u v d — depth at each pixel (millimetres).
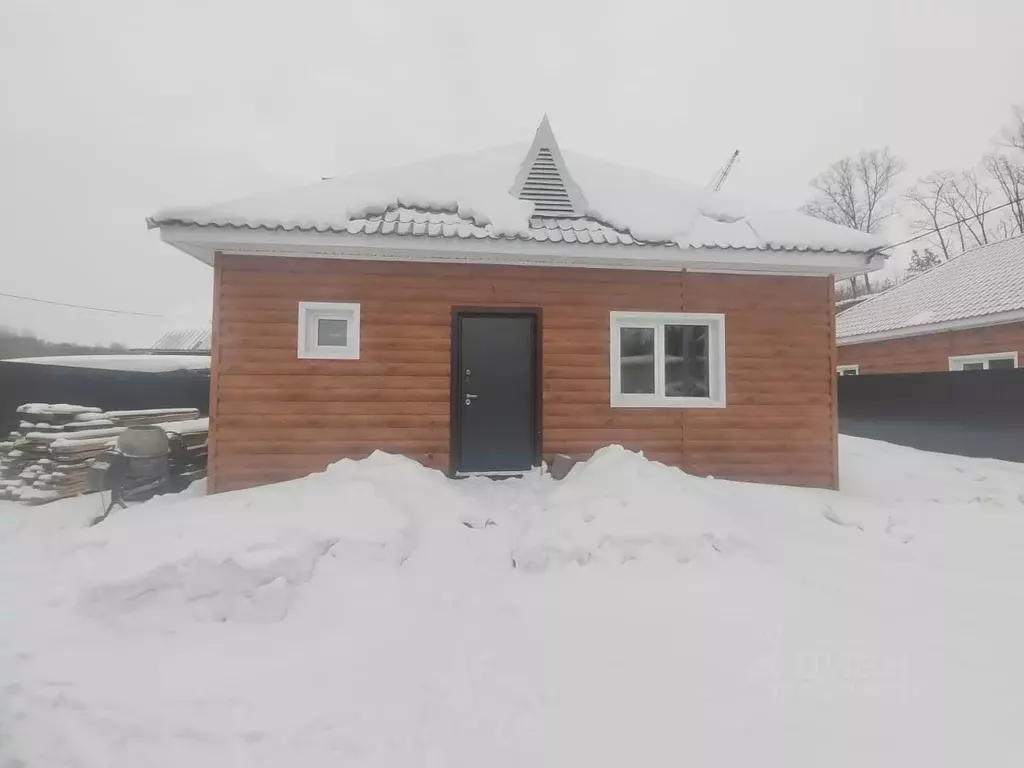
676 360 7461
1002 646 3250
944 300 14008
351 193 6961
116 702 2818
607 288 7207
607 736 2516
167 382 12562
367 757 2420
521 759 2385
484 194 7297
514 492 6238
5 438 10742
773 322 7438
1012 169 32031
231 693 2883
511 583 4184
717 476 7293
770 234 7031
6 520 6305
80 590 3834
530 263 7039
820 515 5785
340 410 6777
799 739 2469
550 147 7688
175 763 2416
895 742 2439
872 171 38031
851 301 24500
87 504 6977
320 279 6785
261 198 6559
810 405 7461
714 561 4402
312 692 2889
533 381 7172
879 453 10234
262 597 3713
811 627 3484
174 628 3537
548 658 3168
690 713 2668
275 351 6703
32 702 2824
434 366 6926
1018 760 2320
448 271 6980
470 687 2906
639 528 4621
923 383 11312
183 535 4289
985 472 8586
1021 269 13086
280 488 5512
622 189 8055
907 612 3689
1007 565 4582
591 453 7125
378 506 4828
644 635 3412
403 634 3461
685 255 6727
